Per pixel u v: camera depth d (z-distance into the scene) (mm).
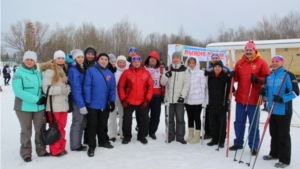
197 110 4703
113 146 4449
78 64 4035
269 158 3910
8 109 7969
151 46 34531
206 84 4656
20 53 34719
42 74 3787
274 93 3709
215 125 4590
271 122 3857
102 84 4121
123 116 4691
